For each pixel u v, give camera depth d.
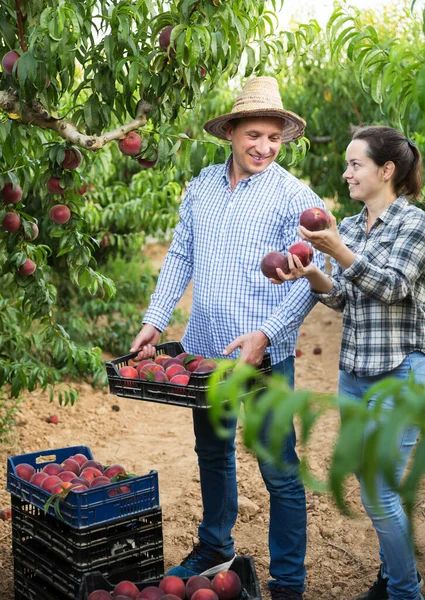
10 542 4.02
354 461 0.95
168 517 4.39
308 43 3.78
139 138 3.37
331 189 8.66
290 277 2.75
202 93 3.36
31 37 2.86
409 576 2.92
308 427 0.97
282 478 3.19
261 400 1.02
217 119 3.21
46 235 7.09
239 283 3.19
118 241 7.53
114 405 6.55
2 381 4.80
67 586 2.97
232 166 3.37
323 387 6.97
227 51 3.21
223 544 3.55
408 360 2.88
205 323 3.33
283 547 3.26
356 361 2.95
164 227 7.51
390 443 0.91
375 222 2.93
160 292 3.52
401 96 2.19
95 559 2.92
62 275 7.73
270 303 3.18
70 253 4.03
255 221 3.16
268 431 3.03
